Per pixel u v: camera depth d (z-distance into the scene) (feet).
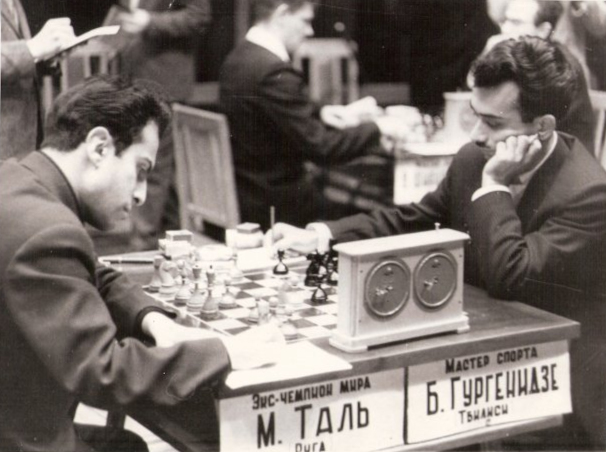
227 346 6.77
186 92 12.91
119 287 7.83
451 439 7.67
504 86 9.49
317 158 13.04
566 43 12.08
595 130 11.10
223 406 6.63
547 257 9.07
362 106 13.44
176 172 13.24
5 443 6.76
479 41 13.21
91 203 6.98
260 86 12.55
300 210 13.17
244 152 12.91
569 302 9.34
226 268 9.38
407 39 13.64
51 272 6.35
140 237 13.14
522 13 12.38
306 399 6.99
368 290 7.22
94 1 11.73
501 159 9.32
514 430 7.95
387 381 7.33
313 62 13.99
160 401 6.39
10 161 6.88
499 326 7.96
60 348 6.29
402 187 13.47
